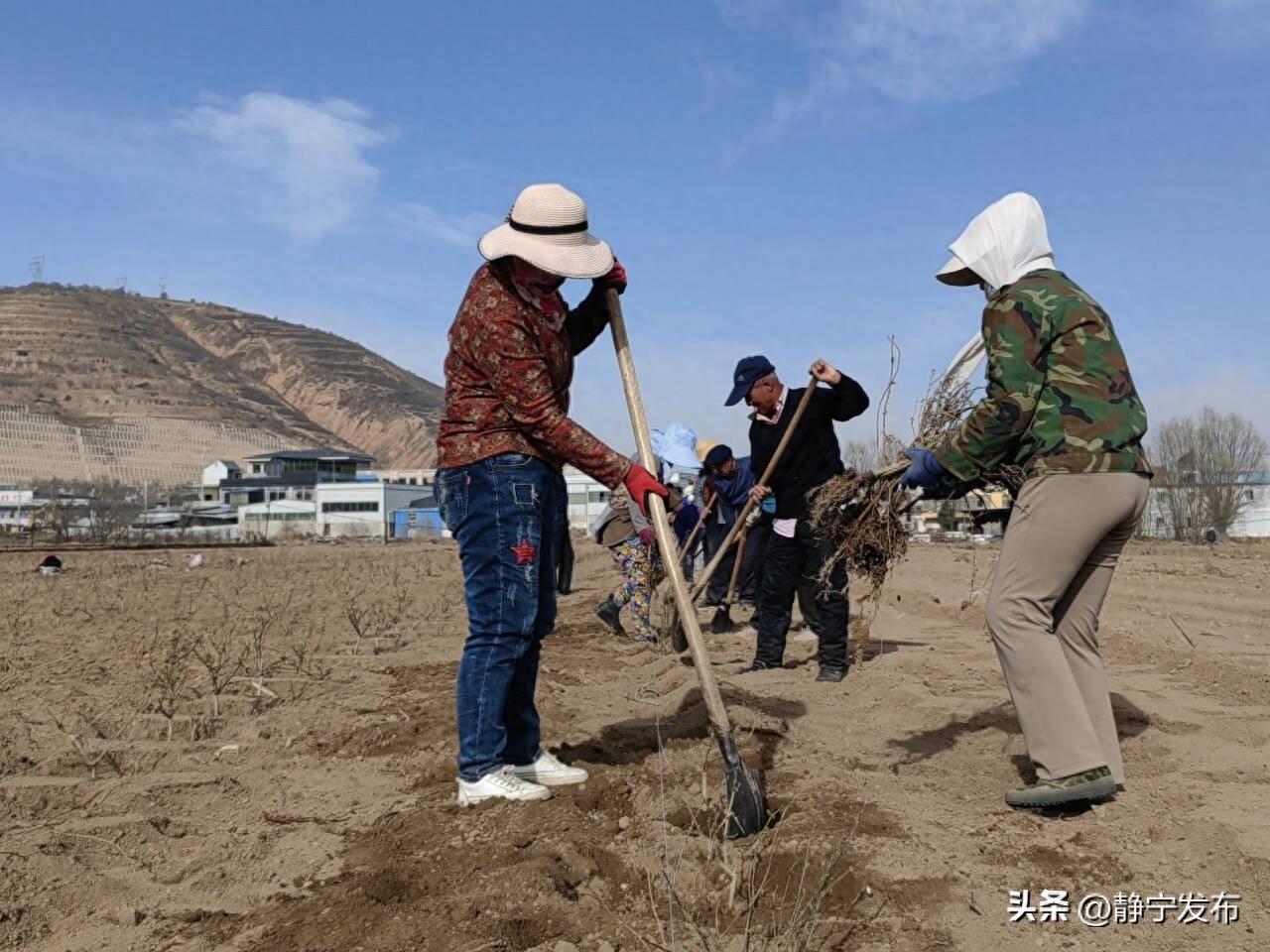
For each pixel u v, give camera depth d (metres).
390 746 4.79
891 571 4.46
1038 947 2.75
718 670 7.01
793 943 2.71
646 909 2.98
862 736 4.89
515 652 3.85
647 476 3.78
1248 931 2.82
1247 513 53.53
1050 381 3.73
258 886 3.20
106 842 3.56
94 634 9.16
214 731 5.13
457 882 3.14
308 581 17.77
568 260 3.71
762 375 6.69
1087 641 3.97
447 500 3.90
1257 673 5.96
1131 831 3.47
